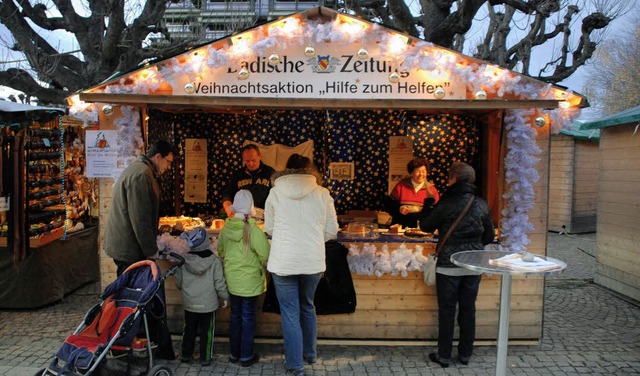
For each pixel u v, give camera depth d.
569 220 12.72
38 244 6.05
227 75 4.71
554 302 6.82
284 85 4.70
